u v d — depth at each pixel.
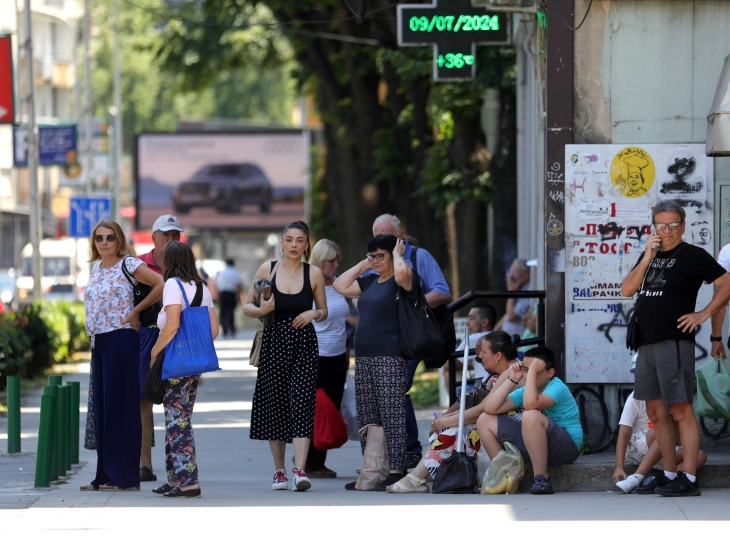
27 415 49.44
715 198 31.84
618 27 31.95
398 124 76.75
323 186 108.38
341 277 30.62
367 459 30.45
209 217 166.88
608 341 31.97
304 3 78.94
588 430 31.97
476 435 30.55
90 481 32.38
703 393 29.17
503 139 61.00
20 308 70.75
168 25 100.75
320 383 33.88
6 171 185.12
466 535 23.02
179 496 28.48
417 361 32.41
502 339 30.91
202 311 28.44
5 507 26.83
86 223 89.44
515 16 52.59
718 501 26.81
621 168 31.89
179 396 28.69
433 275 32.50
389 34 70.44
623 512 25.38
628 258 31.92
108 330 29.45
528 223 53.16
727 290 26.88
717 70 31.92
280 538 22.92
